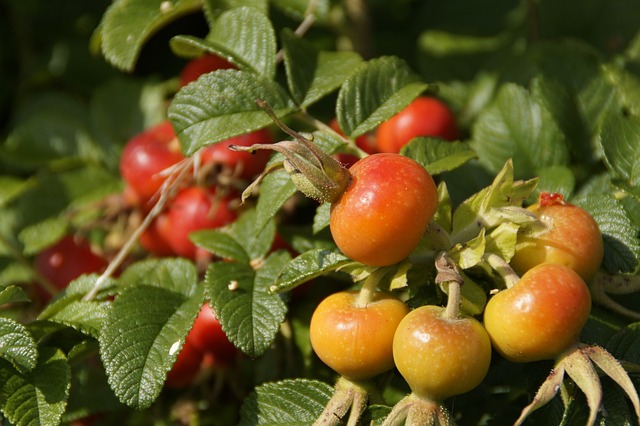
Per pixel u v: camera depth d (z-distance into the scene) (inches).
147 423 22.1
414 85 20.3
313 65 20.5
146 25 21.9
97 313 19.8
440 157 19.9
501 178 18.4
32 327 19.4
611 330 18.9
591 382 17.6
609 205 19.6
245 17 20.6
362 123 20.0
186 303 19.8
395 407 17.9
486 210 18.4
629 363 18.0
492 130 21.6
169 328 19.3
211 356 21.1
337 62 20.6
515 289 17.8
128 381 18.8
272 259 20.1
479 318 18.5
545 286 17.7
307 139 18.5
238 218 20.9
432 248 18.4
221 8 21.7
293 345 20.6
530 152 21.4
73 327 19.6
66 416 20.7
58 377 19.1
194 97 19.9
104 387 21.1
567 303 17.6
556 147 21.3
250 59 20.5
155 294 19.7
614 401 18.2
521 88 21.7
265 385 19.1
